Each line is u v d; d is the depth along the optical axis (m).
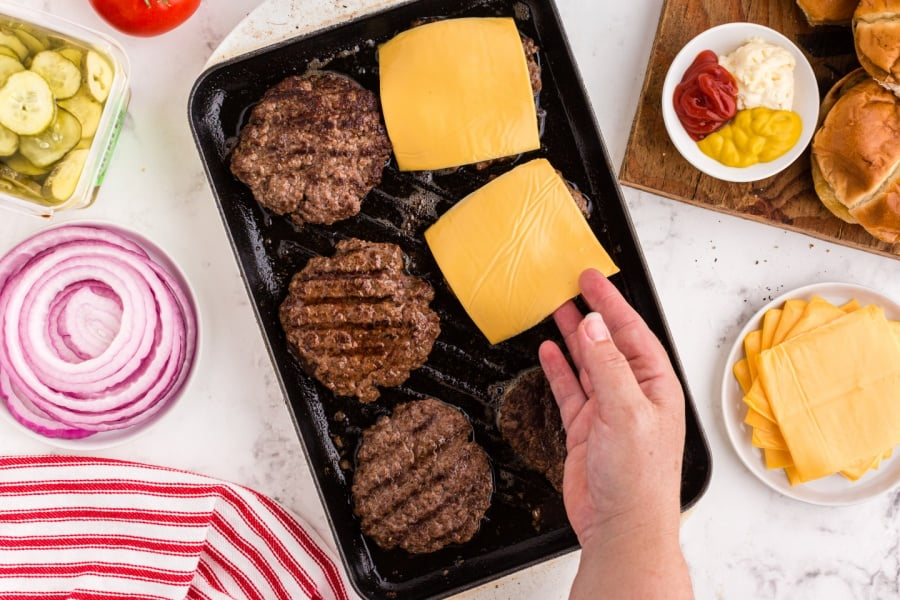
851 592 0.81
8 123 0.70
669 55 0.79
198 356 0.77
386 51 0.76
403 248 0.77
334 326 0.75
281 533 0.78
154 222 0.79
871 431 0.77
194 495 0.77
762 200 0.79
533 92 0.76
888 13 0.74
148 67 0.79
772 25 0.79
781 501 0.81
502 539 0.76
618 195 0.75
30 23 0.74
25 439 0.78
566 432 0.73
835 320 0.78
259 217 0.77
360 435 0.77
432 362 0.77
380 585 0.76
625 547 0.65
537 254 0.75
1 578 0.76
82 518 0.77
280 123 0.75
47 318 0.76
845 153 0.76
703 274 0.81
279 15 0.77
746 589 0.81
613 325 0.71
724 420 0.79
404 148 0.75
